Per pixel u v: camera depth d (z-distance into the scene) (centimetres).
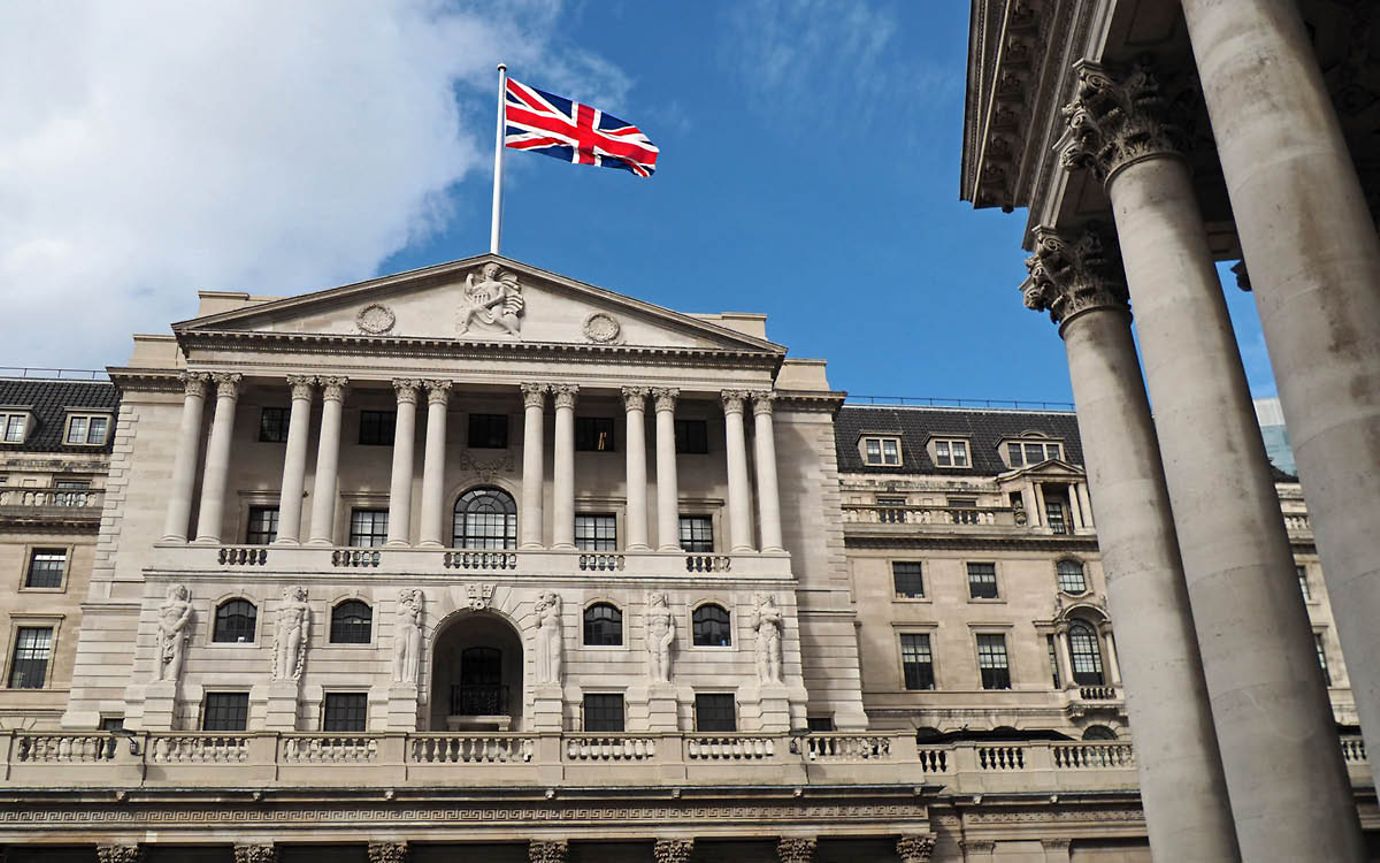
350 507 5950
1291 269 1474
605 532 6119
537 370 6053
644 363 6159
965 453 8544
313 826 4309
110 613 5653
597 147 6375
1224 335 1850
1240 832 1592
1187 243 1925
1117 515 2142
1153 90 2006
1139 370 2303
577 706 5359
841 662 6072
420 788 4369
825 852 4591
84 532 6831
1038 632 7350
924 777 4684
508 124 6356
